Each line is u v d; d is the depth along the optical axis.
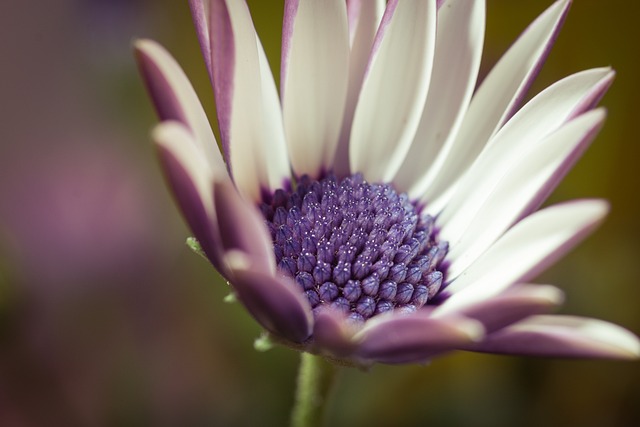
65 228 0.16
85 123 0.17
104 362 0.15
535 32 0.13
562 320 0.12
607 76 0.12
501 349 0.12
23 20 0.18
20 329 0.14
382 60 0.13
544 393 0.15
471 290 0.12
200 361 0.16
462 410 0.15
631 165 0.17
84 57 0.16
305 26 0.13
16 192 0.17
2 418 0.15
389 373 0.15
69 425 0.15
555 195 0.17
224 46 0.12
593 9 0.17
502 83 0.13
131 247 0.16
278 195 0.13
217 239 0.12
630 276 0.16
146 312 0.16
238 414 0.15
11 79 0.18
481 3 0.13
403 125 0.14
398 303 0.13
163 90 0.12
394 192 0.13
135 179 0.16
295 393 0.15
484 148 0.13
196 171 0.11
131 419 0.15
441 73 0.13
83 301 0.16
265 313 0.11
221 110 0.12
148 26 0.16
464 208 0.13
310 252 0.13
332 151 0.14
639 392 0.15
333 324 0.11
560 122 0.13
